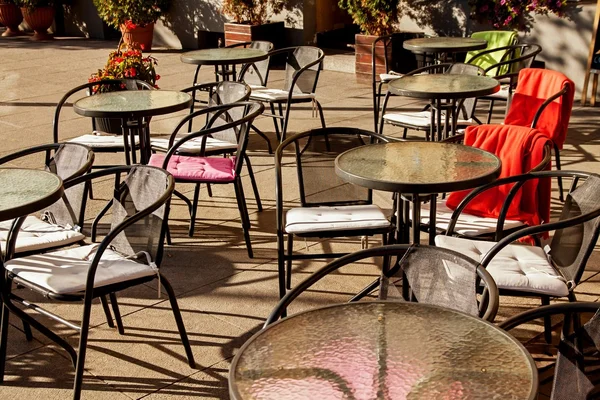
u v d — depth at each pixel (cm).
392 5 924
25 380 330
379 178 326
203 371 334
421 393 188
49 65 1185
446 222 367
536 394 185
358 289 409
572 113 783
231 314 385
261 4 1137
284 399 187
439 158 356
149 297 404
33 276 314
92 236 379
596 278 412
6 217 296
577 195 326
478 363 200
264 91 705
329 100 887
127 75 685
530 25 866
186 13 1273
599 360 230
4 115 861
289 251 374
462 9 923
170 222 512
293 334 219
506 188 377
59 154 397
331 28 1157
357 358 205
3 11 1536
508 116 531
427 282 264
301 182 406
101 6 1291
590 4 819
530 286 298
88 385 324
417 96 509
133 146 512
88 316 299
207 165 474
